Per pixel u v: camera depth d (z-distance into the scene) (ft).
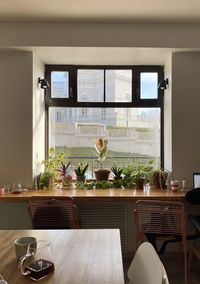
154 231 9.46
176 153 11.97
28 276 4.52
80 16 10.61
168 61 12.53
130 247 11.96
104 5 9.77
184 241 9.32
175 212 9.23
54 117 13.73
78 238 6.28
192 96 11.94
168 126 12.61
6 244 5.94
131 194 10.89
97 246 5.81
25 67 11.75
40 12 10.28
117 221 12.01
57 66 13.57
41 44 11.06
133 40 11.14
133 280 4.92
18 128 11.80
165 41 11.18
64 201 9.78
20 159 11.81
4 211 11.79
